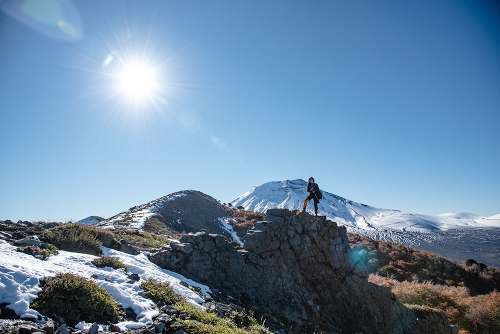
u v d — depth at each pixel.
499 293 27.44
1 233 11.80
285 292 17.31
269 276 17.34
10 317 6.51
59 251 11.59
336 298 18.80
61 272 8.83
